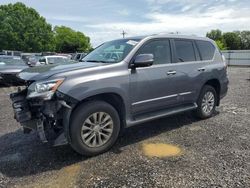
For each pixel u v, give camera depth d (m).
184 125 5.67
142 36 5.02
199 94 5.82
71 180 3.43
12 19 63.53
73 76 3.88
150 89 4.71
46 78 3.78
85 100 4.09
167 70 5.00
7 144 4.69
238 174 3.50
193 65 5.56
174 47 5.30
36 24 65.94
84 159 4.04
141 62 4.32
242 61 31.94
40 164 3.89
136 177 3.46
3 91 10.77
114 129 4.29
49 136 3.94
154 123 5.80
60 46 89.62
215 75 6.09
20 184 3.36
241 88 11.26
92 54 5.29
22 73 4.30
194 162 3.86
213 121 5.98
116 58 4.60
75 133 3.89
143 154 4.18
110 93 4.21
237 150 4.29
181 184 3.28
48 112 3.79
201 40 6.04
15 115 4.11
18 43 63.56
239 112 6.83
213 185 3.24
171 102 5.16
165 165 3.78
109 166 3.79
